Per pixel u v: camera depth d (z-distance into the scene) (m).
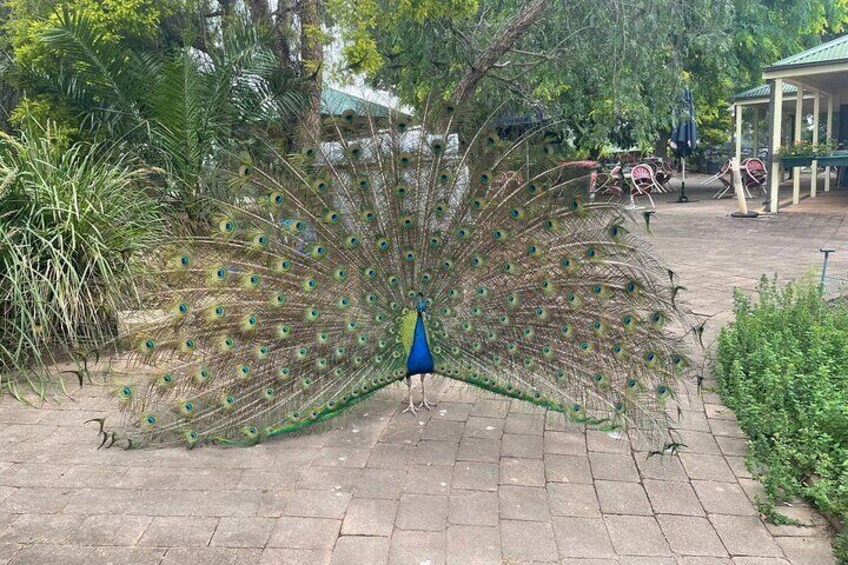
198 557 3.56
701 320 7.72
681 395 5.69
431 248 4.81
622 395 4.48
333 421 5.19
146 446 4.79
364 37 9.37
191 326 4.75
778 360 5.35
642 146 15.09
